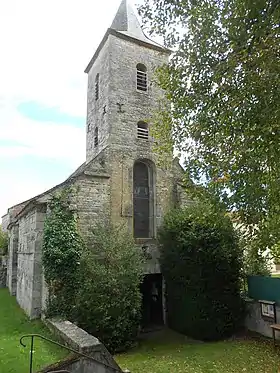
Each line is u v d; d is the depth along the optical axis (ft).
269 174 22.35
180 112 26.86
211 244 40.37
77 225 42.45
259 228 25.29
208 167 25.82
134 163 50.85
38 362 22.36
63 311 37.14
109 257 39.01
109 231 42.14
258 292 42.32
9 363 22.30
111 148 48.52
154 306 48.06
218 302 40.70
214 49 22.47
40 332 32.91
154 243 48.24
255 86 19.62
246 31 20.11
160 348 37.52
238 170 22.99
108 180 46.57
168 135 33.42
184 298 42.80
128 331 37.19
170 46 26.05
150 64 55.88
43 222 43.37
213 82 23.02
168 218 46.52
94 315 35.81
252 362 32.04
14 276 67.67
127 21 58.85
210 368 30.76
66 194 42.27
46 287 39.27
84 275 37.86
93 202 44.57
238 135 22.26
